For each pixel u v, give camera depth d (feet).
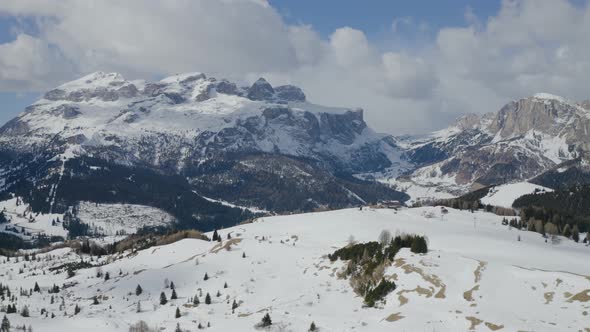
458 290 577.02
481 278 593.42
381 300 596.70
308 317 580.30
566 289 544.62
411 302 570.05
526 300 540.11
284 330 546.67
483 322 491.72
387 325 515.91
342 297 644.69
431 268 628.28
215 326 591.37
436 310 533.96
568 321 487.20
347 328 531.91
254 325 571.69
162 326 613.11
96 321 643.04
